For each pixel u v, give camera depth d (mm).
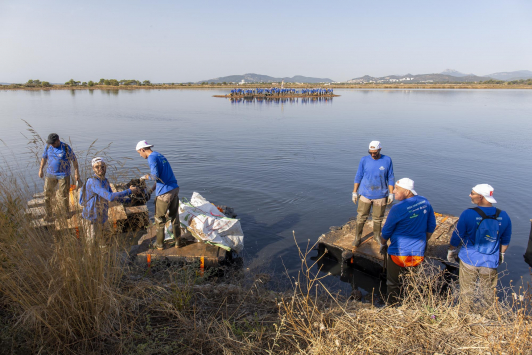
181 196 8828
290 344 3123
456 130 21578
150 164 5117
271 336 3221
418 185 10047
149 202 8500
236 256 6062
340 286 5285
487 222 4035
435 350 2879
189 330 3311
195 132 20000
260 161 12945
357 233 5961
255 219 7625
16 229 3170
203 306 3873
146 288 3994
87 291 3049
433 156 14047
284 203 8602
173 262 5363
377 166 5684
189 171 11375
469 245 4199
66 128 20266
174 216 5527
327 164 12586
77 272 3008
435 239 6340
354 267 5859
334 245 6066
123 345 2947
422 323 3205
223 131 20656
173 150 14758
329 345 2920
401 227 4539
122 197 4828
